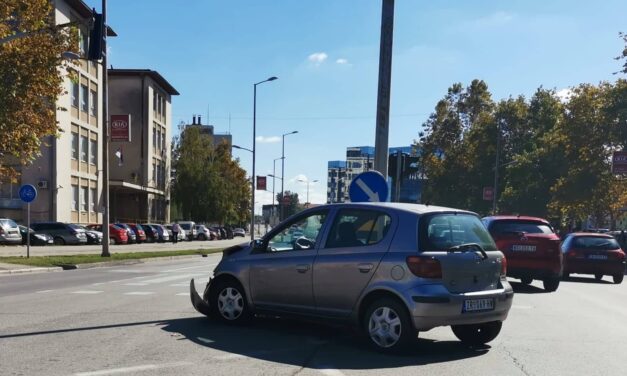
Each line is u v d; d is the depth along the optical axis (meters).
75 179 43.47
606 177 41.44
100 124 48.22
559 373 5.96
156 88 62.84
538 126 59.44
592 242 17.72
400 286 6.41
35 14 21.12
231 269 7.99
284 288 7.43
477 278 6.74
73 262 21.16
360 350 6.73
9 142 21.23
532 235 13.73
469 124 66.50
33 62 20.66
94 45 15.36
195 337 7.33
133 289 13.00
